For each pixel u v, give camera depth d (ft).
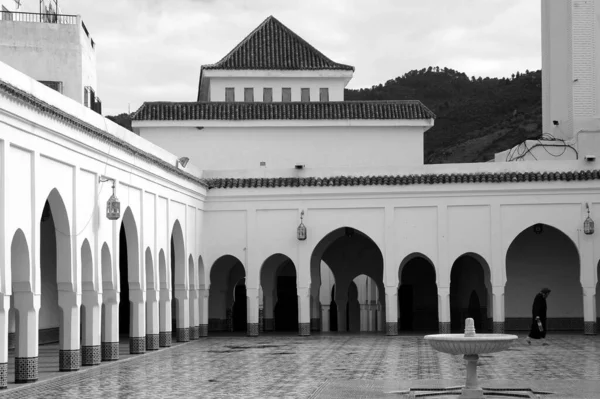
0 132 45.52
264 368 58.75
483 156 223.30
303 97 117.19
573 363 61.11
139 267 70.33
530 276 98.58
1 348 46.26
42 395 44.91
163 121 103.65
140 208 70.79
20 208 48.55
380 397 44.04
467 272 112.27
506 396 44.50
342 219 92.99
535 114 231.71
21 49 83.87
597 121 103.55
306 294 92.94
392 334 91.76
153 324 74.64
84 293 60.03
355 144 105.70
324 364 61.26
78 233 56.80
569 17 105.50
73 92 84.58
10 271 46.83
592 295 89.45
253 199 93.86
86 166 58.29
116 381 51.24
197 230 90.99
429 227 92.12
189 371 56.90
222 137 104.83
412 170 94.12
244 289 116.26
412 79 292.81
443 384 48.91
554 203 91.04
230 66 115.55
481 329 108.99
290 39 121.80
